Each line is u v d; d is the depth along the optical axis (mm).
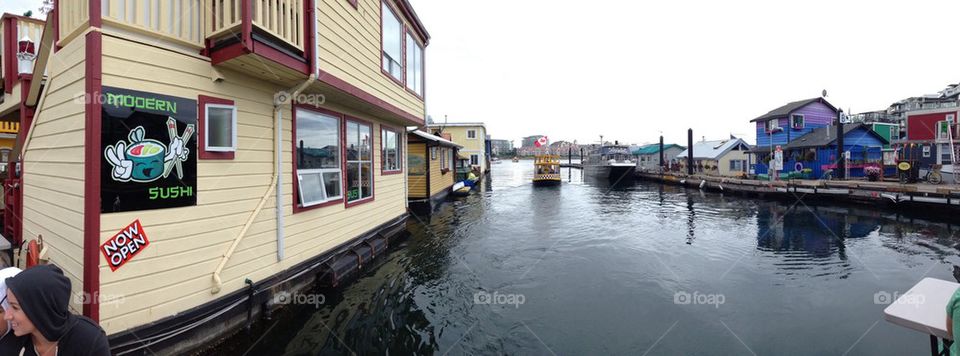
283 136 5234
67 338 1867
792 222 13211
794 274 7453
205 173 4133
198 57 4086
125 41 3547
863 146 23422
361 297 5914
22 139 5062
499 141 141250
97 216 3365
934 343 2699
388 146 9188
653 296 6270
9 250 5664
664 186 29484
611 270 7586
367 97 6594
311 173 5859
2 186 7891
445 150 20438
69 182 3744
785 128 27094
